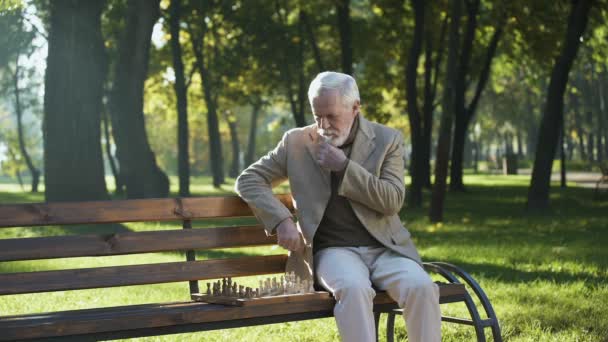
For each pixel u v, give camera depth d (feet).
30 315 12.00
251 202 14.11
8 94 130.82
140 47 63.05
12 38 76.74
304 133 14.74
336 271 13.33
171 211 13.71
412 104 75.82
